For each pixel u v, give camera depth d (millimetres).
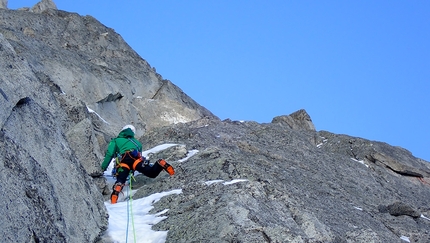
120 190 11492
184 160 13688
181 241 9461
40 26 25172
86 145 11852
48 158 8703
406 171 19719
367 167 19172
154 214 10672
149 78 25359
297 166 16078
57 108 10336
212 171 12219
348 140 21109
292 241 9344
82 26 27109
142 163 11852
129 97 22859
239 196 10219
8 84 8547
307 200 12789
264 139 17812
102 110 21109
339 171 17188
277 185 12008
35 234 7484
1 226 6945
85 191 9273
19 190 7566
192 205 10484
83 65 21656
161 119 23672
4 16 24125
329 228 11047
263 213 10070
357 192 15867
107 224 9555
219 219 9594
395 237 13133
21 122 8461
